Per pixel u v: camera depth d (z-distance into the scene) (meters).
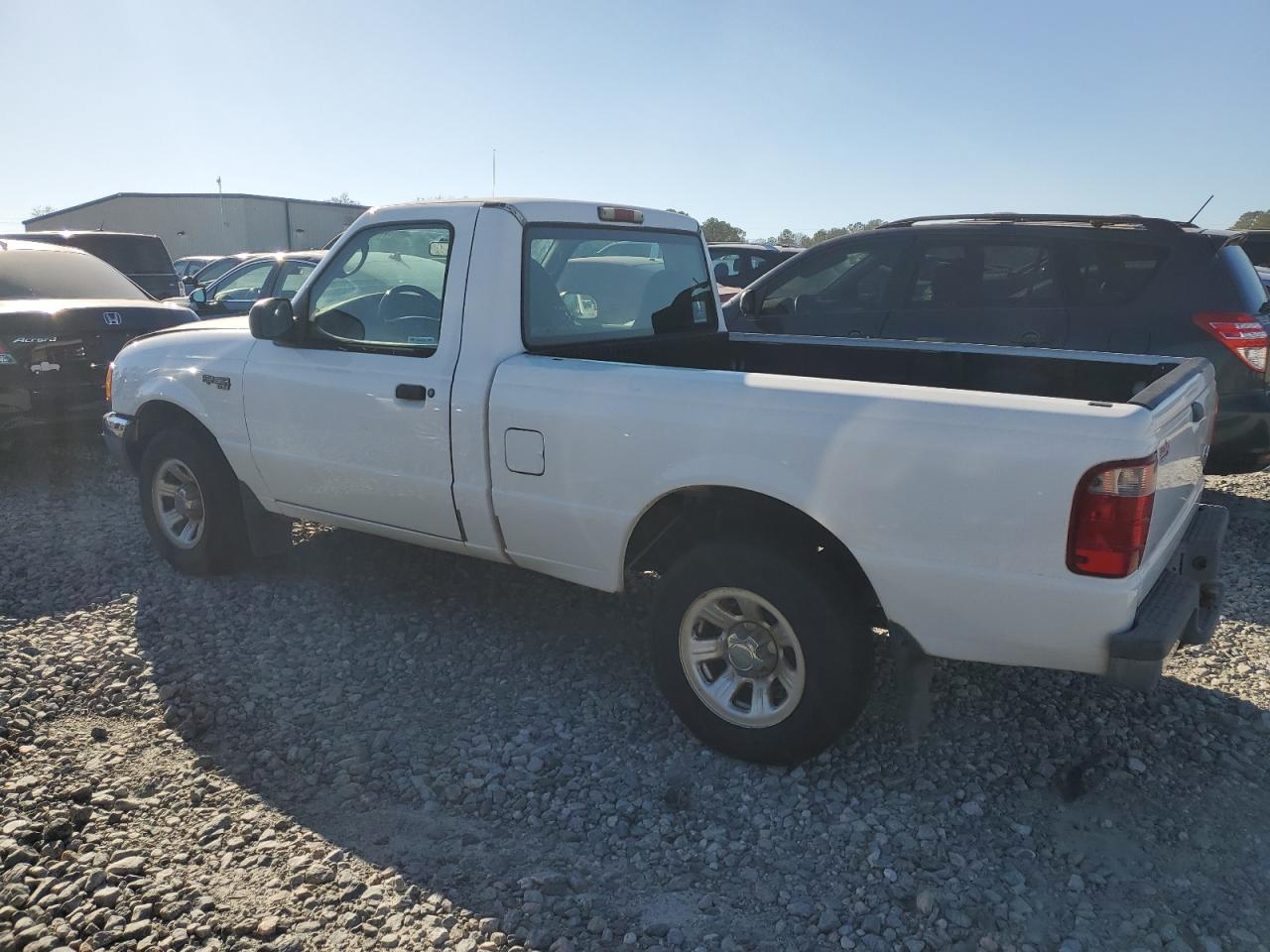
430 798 3.28
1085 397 4.12
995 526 2.87
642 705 3.92
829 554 3.32
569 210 4.24
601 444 3.54
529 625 4.66
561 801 3.28
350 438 4.32
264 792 3.30
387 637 4.51
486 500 3.92
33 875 2.85
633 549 3.70
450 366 3.96
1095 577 2.77
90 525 6.14
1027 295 6.41
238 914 2.71
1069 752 3.56
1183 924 2.69
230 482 4.99
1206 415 3.67
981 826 3.14
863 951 2.61
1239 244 6.09
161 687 3.99
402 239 4.23
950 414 2.92
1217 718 3.81
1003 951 2.60
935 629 3.07
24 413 6.93
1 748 3.49
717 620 3.47
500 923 2.69
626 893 2.83
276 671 4.16
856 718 3.33
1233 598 4.98
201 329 5.17
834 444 3.08
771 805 3.25
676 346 4.79
